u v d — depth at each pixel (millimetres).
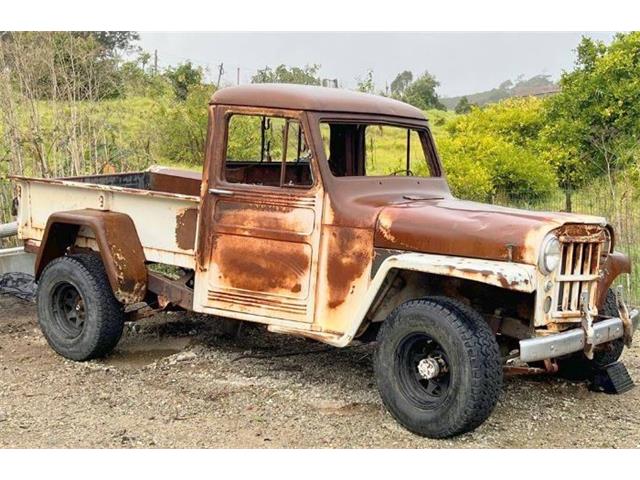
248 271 5262
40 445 4371
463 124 14305
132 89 13258
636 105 12766
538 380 5609
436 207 4953
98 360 5953
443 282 4961
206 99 12500
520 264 4379
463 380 4262
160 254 5727
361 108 5379
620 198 9508
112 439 4469
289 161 5652
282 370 5703
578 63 13984
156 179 7367
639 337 6773
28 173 9500
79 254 6074
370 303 4699
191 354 6008
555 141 13344
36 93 9383
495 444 4461
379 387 4652
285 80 12789
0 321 6965
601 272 4996
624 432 4691
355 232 4902
